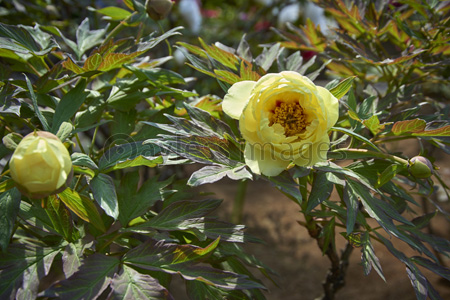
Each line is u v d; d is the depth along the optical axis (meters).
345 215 0.74
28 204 0.67
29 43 0.77
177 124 0.67
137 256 0.63
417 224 0.77
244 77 0.73
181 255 0.63
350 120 0.73
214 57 0.80
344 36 0.91
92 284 0.59
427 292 0.65
